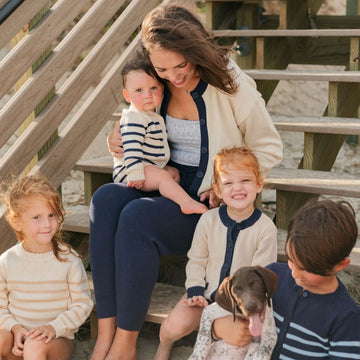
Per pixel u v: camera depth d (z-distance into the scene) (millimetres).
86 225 3043
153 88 2574
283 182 3029
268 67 4496
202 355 2082
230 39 4594
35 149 3041
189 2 3920
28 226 2467
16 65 2873
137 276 2400
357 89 3980
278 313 2057
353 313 1943
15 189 2488
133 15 3555
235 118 2572
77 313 2512
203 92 2543
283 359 2041
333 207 1877
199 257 2479
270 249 2377
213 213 2475
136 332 2471
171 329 2426
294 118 3627
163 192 2537
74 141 3262
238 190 2334
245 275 1896
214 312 2111
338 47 4641
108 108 3432
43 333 2418
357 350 1921
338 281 2018
